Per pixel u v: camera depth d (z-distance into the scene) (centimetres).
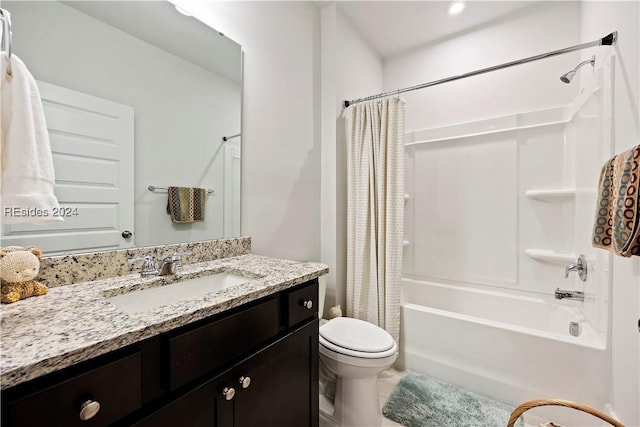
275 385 95
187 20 125
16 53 81
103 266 97
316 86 203
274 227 167
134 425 59
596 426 137
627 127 119
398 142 189
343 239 213
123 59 105
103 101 99
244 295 82
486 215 229
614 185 112
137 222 108
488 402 158
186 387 70
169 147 118
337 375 144
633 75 115
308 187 196
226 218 140
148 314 66
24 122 65
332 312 187
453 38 243
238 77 145
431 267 254
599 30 157
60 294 80
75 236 92
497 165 224
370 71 253
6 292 72
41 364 45
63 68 90
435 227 252
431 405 156
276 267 117
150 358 63
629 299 118
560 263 199
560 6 202
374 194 195
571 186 194
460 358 173
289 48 178
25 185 65
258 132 157
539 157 208
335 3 201
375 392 142
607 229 118
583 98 172
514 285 217
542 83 209
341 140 209
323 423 146
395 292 188
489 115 228
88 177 95
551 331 190
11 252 74
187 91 124
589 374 139
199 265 121
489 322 167
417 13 214
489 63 228
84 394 51
